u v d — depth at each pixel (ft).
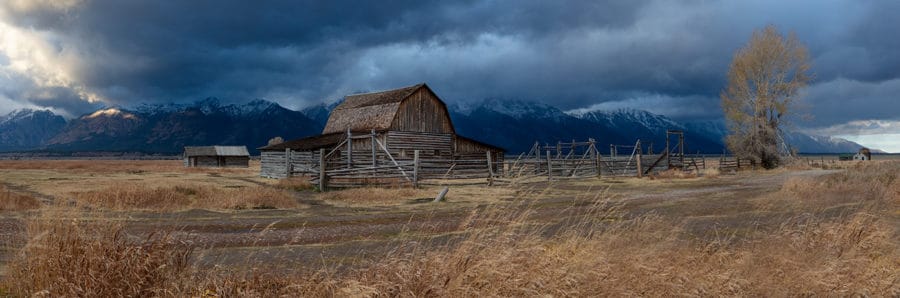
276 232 39.34
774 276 23.79
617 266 21.06
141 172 173.17
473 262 19.02
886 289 24.08
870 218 32.65
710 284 22.30
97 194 53.83
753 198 65.31
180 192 65.51
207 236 36.63
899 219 42.93
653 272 21.63
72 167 212.23
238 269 25.11
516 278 18.84
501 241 20.33
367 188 78.07
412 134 137.08
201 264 26.16
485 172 94.07
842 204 51.60
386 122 133.90
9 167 206.08
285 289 19.77
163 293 17.80
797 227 31.76
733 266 24.25
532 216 45.24
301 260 28.30
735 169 176.14
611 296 19.71
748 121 175.63
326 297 19.16
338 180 96.17
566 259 20.51
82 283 17.08
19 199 50.75
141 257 18.19
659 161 152.97
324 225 43.80
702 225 41.19
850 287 23.84
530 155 149.18
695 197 69.56
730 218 45.83
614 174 134.72
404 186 86.79
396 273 18.85
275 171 140.26
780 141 177.78
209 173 172.76
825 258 25.57
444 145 142.51
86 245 18.42
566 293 18.84
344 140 120.47
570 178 121.80
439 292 17.99
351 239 36.11
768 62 175.11
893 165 104.78
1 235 31.12
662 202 62.23
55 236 18.65
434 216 50.24
